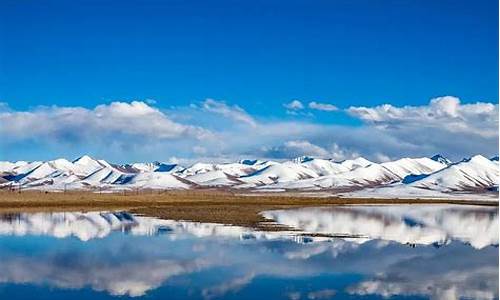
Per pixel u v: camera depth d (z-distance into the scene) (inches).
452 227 2746.1
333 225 2721.5
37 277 1273.4
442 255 1643.7
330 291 1144.8
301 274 1318.9
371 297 1096.8
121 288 1165.1
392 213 4062.5
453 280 1257.4
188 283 1214.3
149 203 5226.4
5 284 1197.7
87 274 1309.1
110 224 2709.2
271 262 1486.2
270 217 3253.0
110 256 1588.3
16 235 2155.5
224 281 1234.6
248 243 1886.1
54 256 1585.9
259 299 1080.2
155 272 1337.4
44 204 4827.8
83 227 2532.0
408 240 2058.3
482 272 1358.3
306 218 3235.7
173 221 2908.5
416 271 1369.3
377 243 1936.5
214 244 1859.0
